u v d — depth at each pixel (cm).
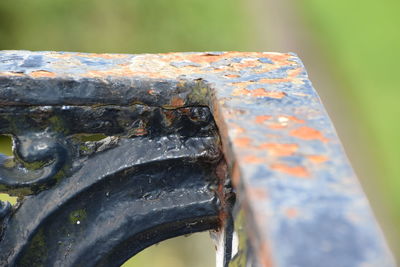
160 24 389
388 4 491
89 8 361
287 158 48
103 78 53
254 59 56
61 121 54
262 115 50
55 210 54
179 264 217
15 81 53
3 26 329
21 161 54
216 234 56
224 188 54
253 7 469
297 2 486
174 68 55
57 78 53
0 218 54
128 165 54
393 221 294
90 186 54
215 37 412
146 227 54
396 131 354
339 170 47
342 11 478
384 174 325
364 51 432
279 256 44
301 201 46
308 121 50
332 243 44
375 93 390
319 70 411
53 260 54
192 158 54
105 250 54
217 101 52
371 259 44
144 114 54
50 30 342
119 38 369
